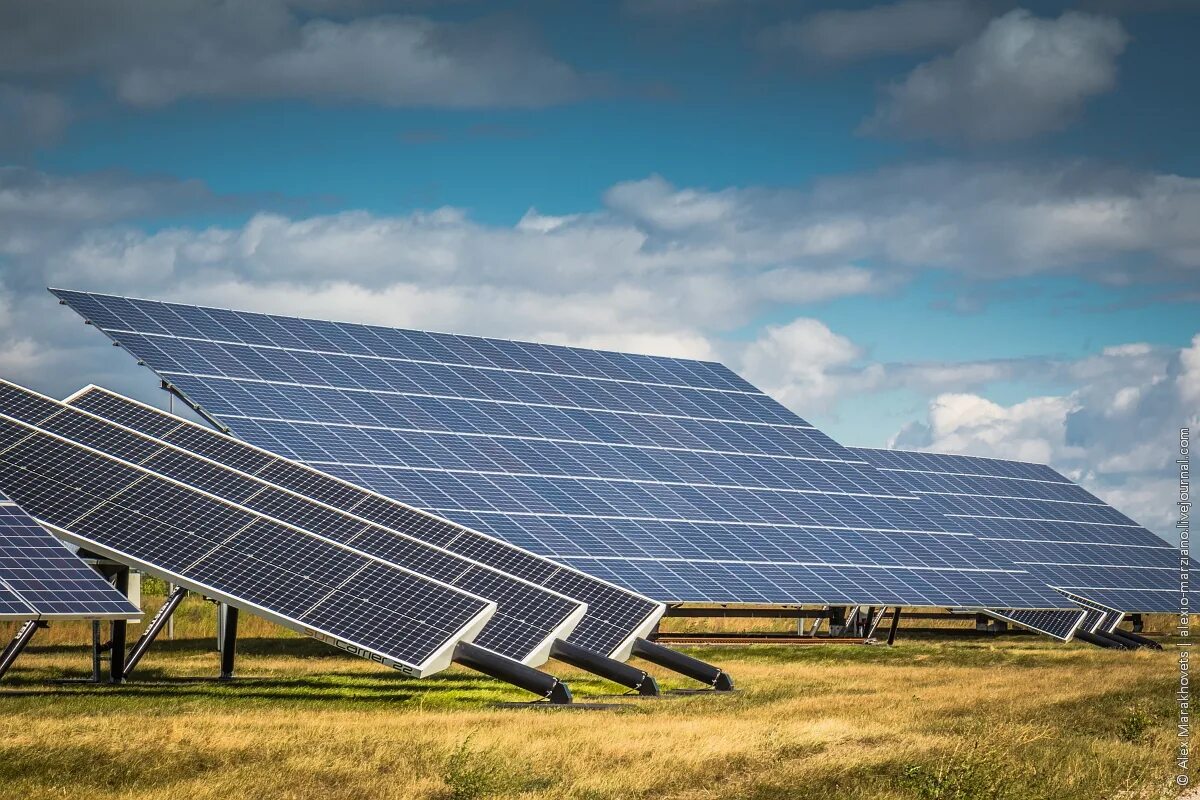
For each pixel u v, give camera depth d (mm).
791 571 57094
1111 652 59594
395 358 62344
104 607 32219
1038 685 40719
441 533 44406
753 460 67312
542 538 51906
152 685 37344
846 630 67062
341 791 21531
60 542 33781
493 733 27594
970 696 36531
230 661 40312
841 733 27969
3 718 28000
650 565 52906
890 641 63094
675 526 57250
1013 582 65375
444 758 24125
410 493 51625
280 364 57562
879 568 60906
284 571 35906
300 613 34500
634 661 50125
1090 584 77062
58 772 22344
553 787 21938
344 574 36312
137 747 24203
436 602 35938
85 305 55125
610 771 23344
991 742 26250
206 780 22047
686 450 65375
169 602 40281
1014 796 22078
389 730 27891
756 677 43938
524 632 37438
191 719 28656
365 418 56000
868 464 73562
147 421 47594
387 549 40312
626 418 66188
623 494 58281
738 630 73812
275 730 27156
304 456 51406
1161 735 29109
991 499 84875
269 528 37438
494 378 64750
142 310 56906
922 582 61062
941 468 87562
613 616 40906
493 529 51344
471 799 21375
